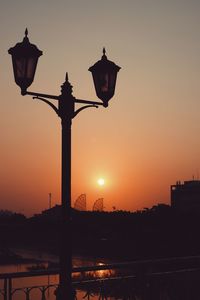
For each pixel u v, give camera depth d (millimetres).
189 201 108500
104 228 75812
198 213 67625
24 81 6211
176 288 7621
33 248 103750
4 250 87125
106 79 6719
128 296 7137
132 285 7223
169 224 66000
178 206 110312
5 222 106062
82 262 57781
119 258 60969
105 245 67875
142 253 60938
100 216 79062
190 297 7707
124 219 75938
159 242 61188
